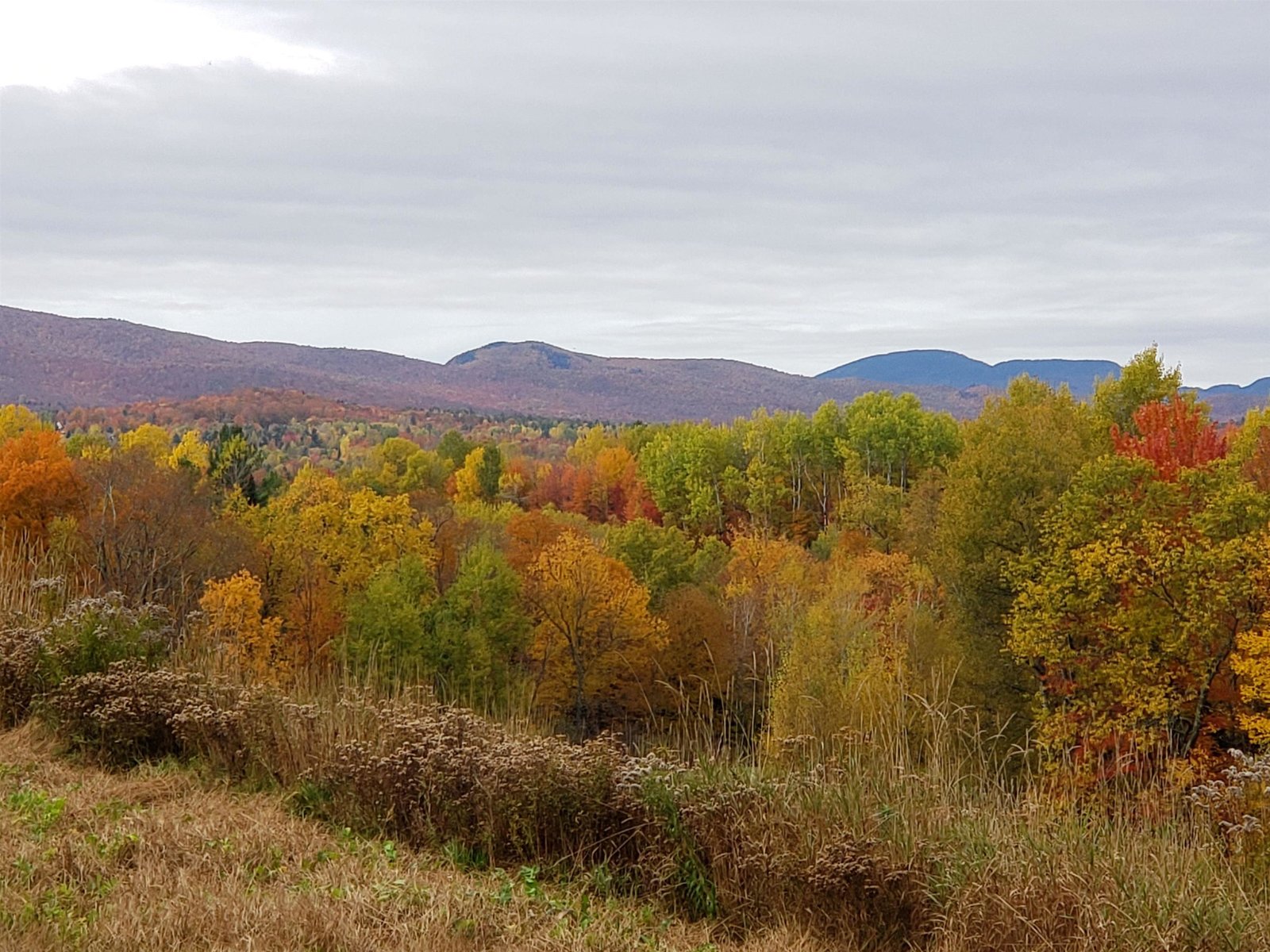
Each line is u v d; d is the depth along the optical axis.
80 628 9.48
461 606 32.59
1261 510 21.05
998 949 5.40
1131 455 26.48
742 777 6.90
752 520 65.12
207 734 8.17
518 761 7.02
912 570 38.28
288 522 37.41
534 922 5.70
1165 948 5.06
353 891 5.64
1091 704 20.94
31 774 7.57
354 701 8.48
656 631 35.19
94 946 4.62
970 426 40.69
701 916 6.30
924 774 6.94
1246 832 6.25
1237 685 20.81
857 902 5.99
